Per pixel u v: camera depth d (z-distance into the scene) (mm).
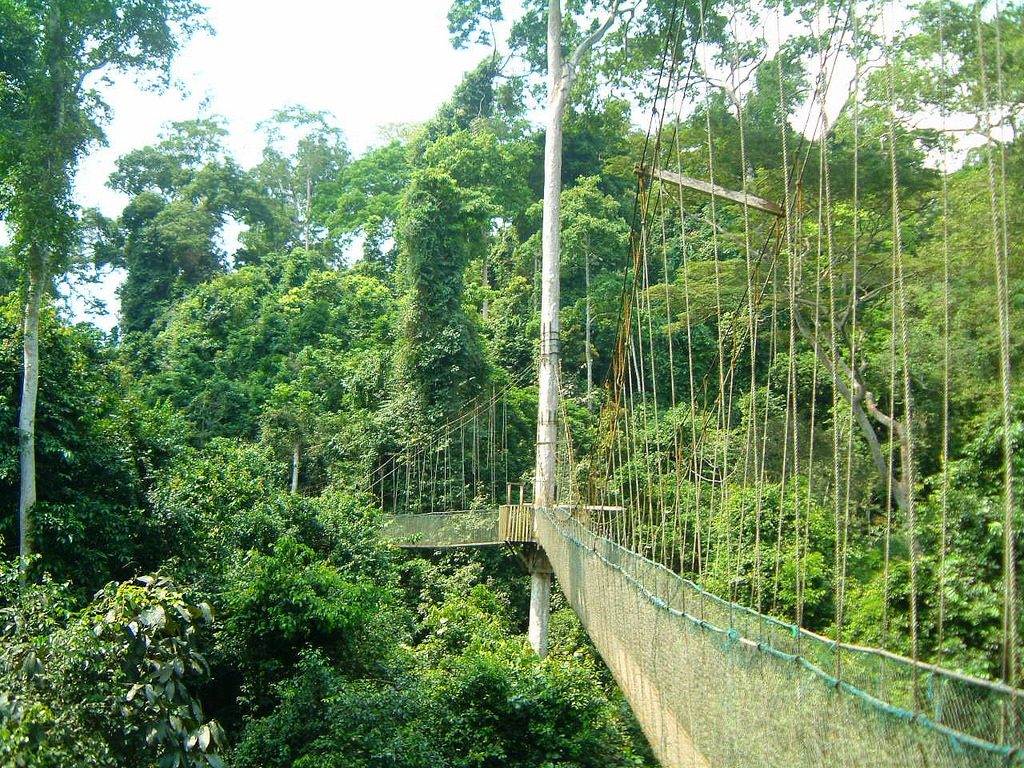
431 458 22875
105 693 5715
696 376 23641
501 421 23844
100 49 10742
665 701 6008
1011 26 6645
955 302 8297
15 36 10516
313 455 24375
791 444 13562
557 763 10062
